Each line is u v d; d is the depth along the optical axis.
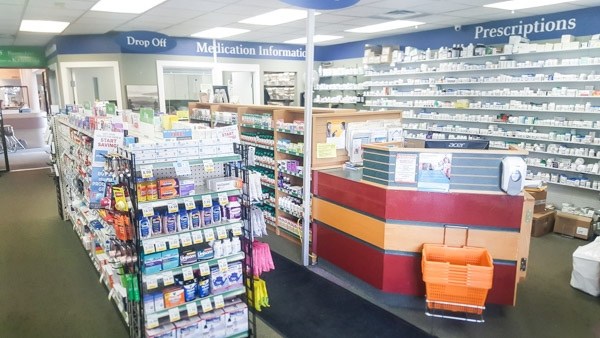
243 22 7.49
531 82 6.43
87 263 4.34
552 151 6.21
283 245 4.88
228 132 2.89
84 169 3.87
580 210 5.59
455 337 3.02
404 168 3.25
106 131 2.91
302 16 6.95
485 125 7.29
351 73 10.17
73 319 3.26
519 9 6.18
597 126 5.69
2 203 6.72
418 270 3.34
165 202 2.46
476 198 3.14
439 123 8.05
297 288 3.79
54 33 8.30
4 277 4.02
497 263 3.19
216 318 2.71
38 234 5.21
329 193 3.97
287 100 11.30
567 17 6.18
